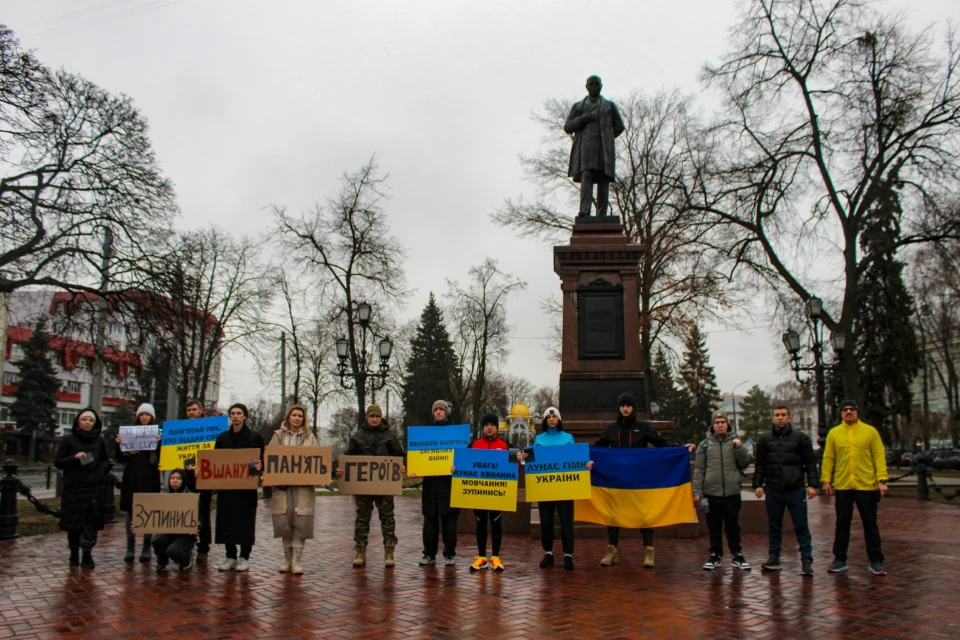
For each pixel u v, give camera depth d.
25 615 6.38
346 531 13.21
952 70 24.64
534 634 5.70
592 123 14.10
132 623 6.09
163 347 24.44
